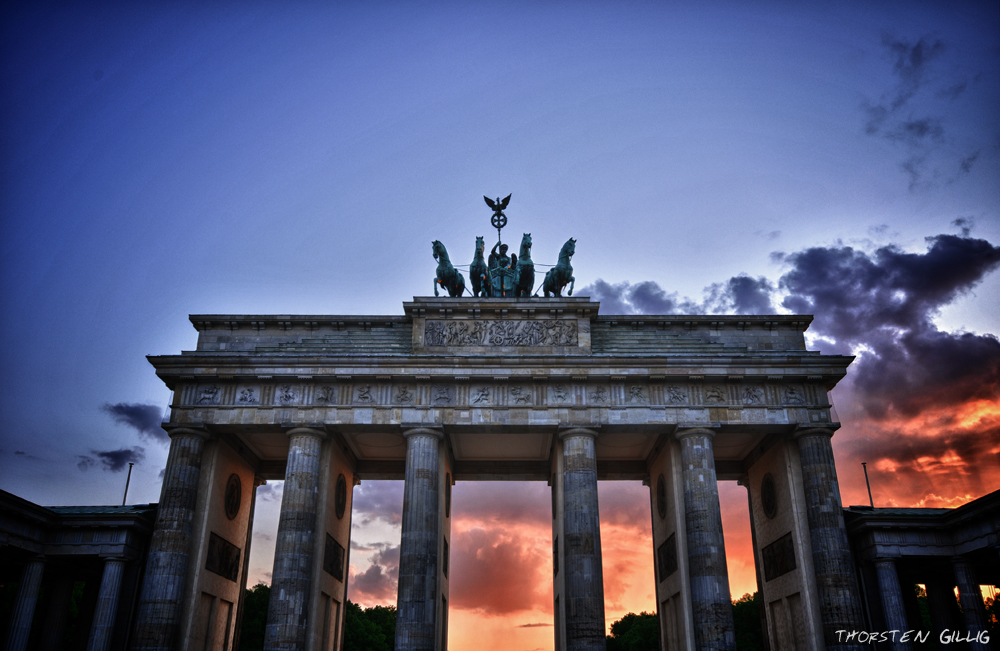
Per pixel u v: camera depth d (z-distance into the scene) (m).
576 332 72.25
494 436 74.94
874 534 65.31
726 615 62.06
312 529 66.19
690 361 69.12
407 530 64.31
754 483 79.75
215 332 75.06
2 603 94.62
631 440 76.44
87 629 71.50
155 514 67.69
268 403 69.06
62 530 65.00
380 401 69.19
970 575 63.16
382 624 192.62
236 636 76.12
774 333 75.12
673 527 70.50
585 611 61.41
